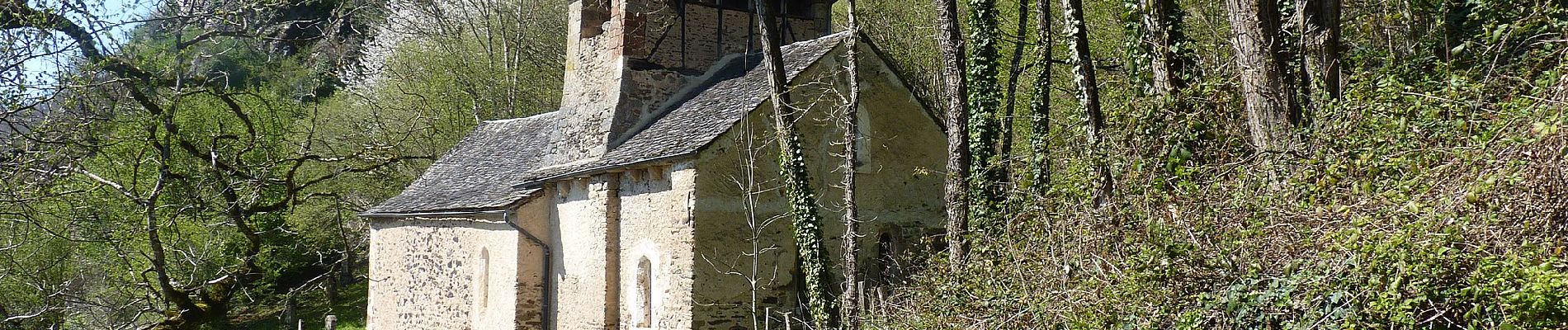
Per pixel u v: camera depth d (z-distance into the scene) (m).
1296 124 11.88
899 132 19.67
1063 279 11.97
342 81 39.47
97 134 14.30
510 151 24.69
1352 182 9.66
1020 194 15.14
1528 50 11.05
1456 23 13.05
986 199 15.65
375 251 26.31
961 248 15.62
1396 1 15.00
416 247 24.27
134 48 14.74
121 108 14.91
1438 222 8.26
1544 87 9.00
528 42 38.47
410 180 33.03
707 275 17.36
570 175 19.73
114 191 16.42
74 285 20.12
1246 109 12.45
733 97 18.77
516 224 20.34
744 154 17.89
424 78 37.50
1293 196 10.11
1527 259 7.77
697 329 17.23
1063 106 22.00
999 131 18.00
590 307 19.33
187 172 18.09
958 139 15.91
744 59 20.53
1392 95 10.62
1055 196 13.98
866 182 19.06
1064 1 14.60
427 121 34.28
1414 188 8.88
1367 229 8.67
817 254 16.44
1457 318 8.15
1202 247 10.19
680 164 17.67
